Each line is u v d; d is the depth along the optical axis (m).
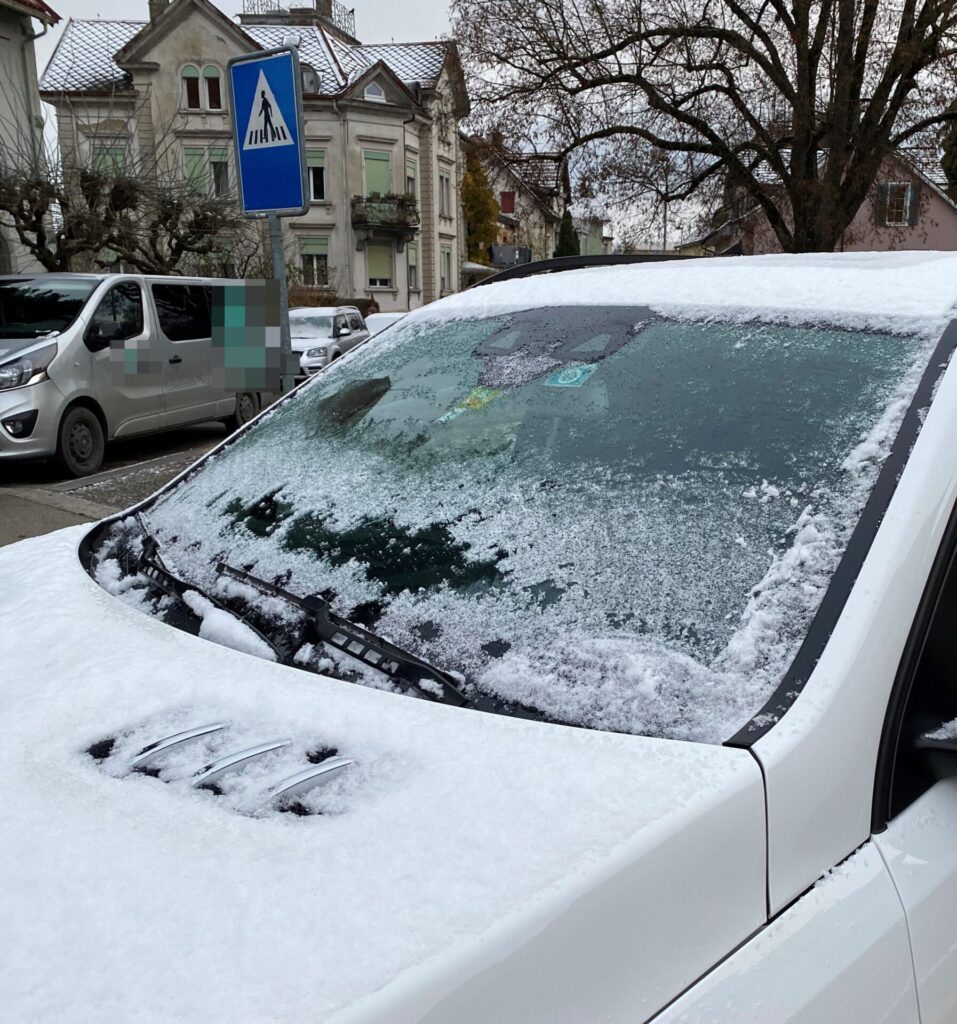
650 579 1.34
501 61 17.52
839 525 1.28
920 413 1.37
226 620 1.52
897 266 1.82
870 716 1.13
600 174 18.67
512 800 1.02
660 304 1.92
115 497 7.21
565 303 2.08
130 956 0.86
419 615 1.43
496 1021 0.84
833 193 17.67
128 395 8.70
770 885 1.02
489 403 1.87
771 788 1.04
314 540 1.69
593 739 1.11
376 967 0.83
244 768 1.13
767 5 17.67
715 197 19.92
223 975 0.83
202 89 34.72
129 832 1.02
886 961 1.03
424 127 42.03
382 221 39.16
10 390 7.59
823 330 1.64
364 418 2.05
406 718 1.19
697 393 1.62
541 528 1.51
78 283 8.62
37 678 1.39
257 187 4.77
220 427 11.49
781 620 1.20
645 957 0.93
